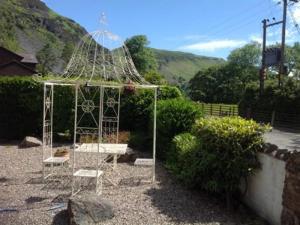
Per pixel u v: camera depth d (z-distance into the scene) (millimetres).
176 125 10398
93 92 13727
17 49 78938
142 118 14125
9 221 5871
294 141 17203
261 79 30156
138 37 56719
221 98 65625
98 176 7375
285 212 5492
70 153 11500
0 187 7855
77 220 5566
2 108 14477
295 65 63250
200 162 6977
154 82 16984
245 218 6262
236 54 68938
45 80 8461
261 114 29031
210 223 5887
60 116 13945
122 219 5930
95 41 8453
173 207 6598
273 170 5973
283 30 29062
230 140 6527
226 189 6648
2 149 12266
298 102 25266
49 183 8203
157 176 8938
